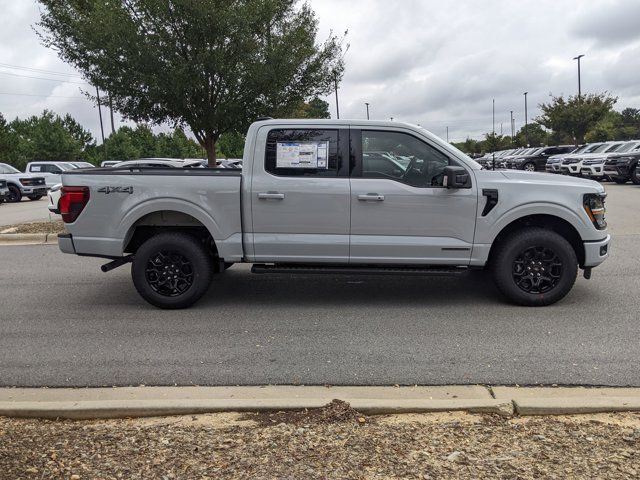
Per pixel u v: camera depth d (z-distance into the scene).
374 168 5.98
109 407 3.70
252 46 11.66
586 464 2.97
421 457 3.07
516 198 5.87
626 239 10.07
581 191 5.93
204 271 6.20
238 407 3.70
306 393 4.12
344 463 3.02
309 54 12.81
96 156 49.75
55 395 4.16
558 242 5.95
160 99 11.99
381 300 6.61
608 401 3.67
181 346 5.18
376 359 4.78
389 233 5.96
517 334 5.33
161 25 11.54
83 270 8.62
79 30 11.70
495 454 3.09
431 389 4.16
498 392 4.08
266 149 5.98
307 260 6.05
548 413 3.61
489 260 6.18
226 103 12.23
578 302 6.32
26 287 7.56
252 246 6.04
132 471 2.98
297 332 5.52
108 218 6.06
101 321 5.98
